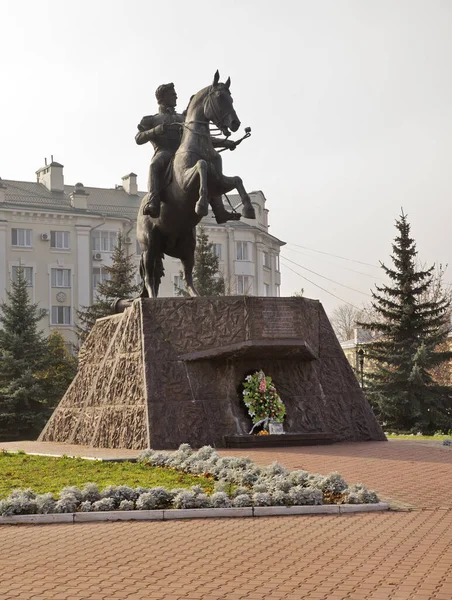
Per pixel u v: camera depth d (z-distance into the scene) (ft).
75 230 198.08
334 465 41.24
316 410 53.67
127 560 23.63
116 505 31.55
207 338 52.80
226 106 52.95
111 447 53.16
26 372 131.44
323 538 26.37
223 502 31.50
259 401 51.62
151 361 52.16
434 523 28.63
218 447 50.37
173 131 57.16
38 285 193.47
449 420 113.09
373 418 56.49
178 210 55.16
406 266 119.14
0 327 180.86
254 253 209.77
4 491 34.94
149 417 50.31
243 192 54.29
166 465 42.11
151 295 58.08
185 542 26.11
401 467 40.78
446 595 19.49
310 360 54.65
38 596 19.86
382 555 23.80
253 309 52.60
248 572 22.07
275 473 35.63
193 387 51.93
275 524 29.14
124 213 207.00
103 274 200.23
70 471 40.75
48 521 29.91
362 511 31.32
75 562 23.47
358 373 127.03
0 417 130.93
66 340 194.80
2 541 26.58
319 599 19.35
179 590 20.35
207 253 142.92
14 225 192.65
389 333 119.55
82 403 59.31
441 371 166.50
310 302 55.93
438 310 118.83
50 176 205.87
